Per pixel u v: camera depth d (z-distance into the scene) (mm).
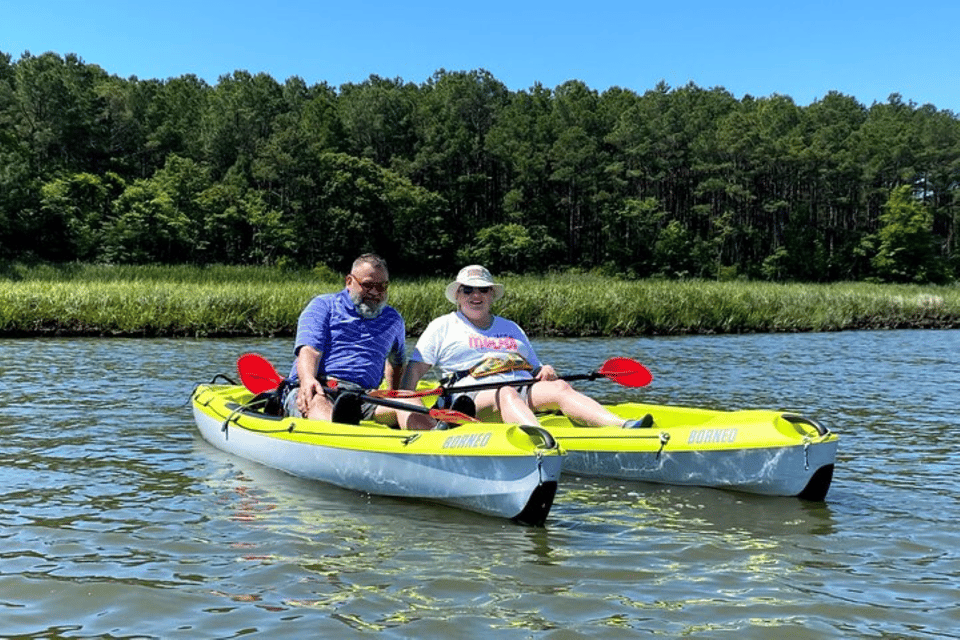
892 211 83750
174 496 5289
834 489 5727
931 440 7426
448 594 3689
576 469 6102
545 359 15375
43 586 3709
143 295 21672
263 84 112438
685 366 14164
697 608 3570
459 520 4871
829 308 27844
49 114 80750
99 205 76000
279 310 21344
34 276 53531
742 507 5254
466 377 6195
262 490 5477
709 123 99938
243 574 3902
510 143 93000
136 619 3383
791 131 99250
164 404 8984
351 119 94688
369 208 76938
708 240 89250
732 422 5910
